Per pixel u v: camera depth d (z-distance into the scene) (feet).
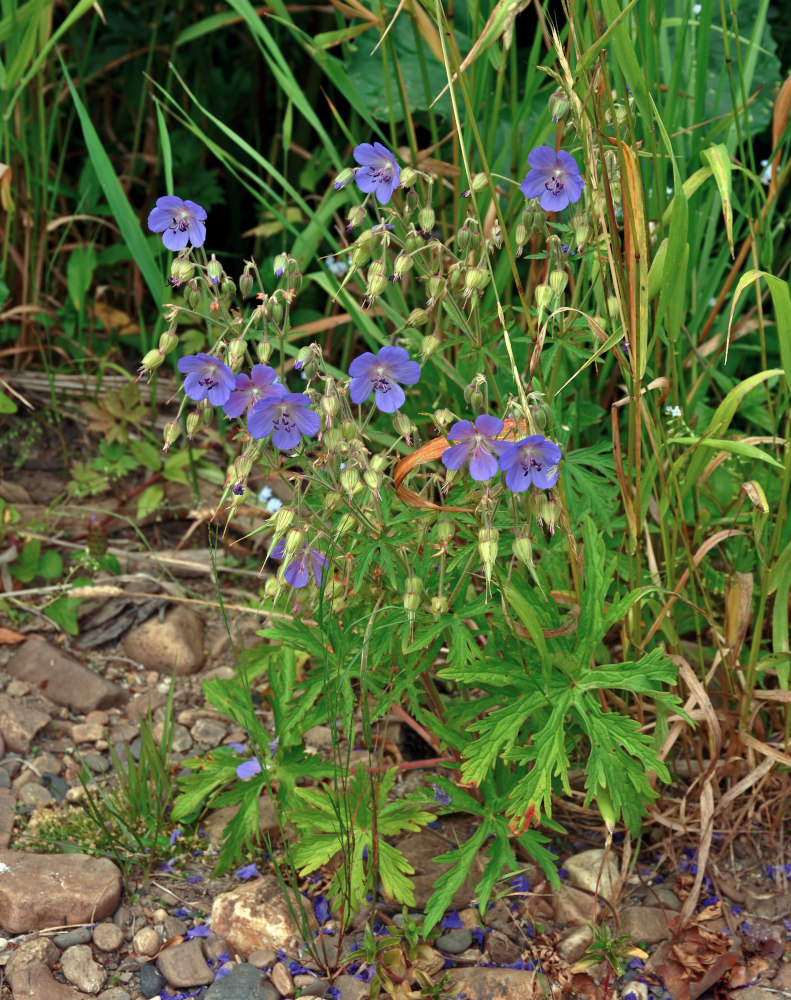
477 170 5.48
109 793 5.16
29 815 5.08
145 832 5.05
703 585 4.97
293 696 5.41
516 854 5.01
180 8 6.62
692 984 4.70
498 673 4.73
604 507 4.95
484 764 4.66
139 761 5.06
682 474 5.15
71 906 4.80
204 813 5.09
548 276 4.65
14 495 6.02
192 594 5.81
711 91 5.82
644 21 4.91
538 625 4.66
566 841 5.06
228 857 4.89
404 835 5.06
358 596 4.80
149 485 6.07
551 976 4.72
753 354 5.92
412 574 4.59
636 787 4.71
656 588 4.80
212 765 5.04
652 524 5.28
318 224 5.51
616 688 4.85
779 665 5.01
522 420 4.43
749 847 5.03
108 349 6.32
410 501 4.54
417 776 5.23
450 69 4.70
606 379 5.53
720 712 5.00
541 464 4.38
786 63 6.50
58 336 6.41
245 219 7.29
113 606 5.72
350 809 4.84
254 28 5.51
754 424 5.74
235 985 4.67
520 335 5.16
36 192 6.16
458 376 5.28
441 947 4.79
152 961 4.76
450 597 4.74
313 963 4.74
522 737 5.02
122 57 6.95
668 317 4.91
